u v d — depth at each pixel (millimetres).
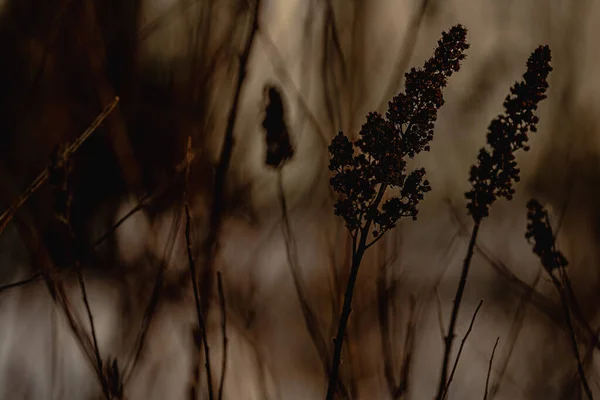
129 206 1236
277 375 1198
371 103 1225
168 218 1185
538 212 976
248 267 1173
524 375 1280
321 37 1188
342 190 926
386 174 921
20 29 1287
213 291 1098
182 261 1137
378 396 1079
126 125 1207
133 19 1265
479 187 948
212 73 1153
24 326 1252
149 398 1153
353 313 1109
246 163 1177
